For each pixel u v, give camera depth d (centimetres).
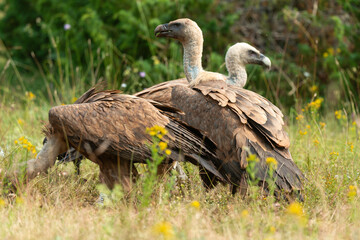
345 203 910
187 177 1024
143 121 905
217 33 1922
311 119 1415
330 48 1872
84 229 746
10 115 1540
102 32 1938
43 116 1519
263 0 1997
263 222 776
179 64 1745
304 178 923
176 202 884
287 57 1914
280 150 928
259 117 920
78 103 977
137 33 1891
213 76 1045
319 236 754
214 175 965
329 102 1747
